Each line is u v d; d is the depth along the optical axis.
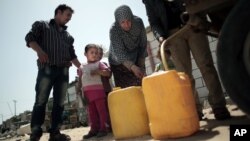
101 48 3.67
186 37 2.71
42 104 3.26
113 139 2.72
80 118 10.58
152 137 2.23
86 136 3.50
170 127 1.93
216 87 2.59
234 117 2.50
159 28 2.67
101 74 3.37
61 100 3.52
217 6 1.80
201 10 1.83
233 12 1.45
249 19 1.39
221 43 1.49
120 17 2.85
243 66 1.41
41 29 3.32
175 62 2.79
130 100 2.49
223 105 2.55
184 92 1.97
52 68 3.38
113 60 3.39
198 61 2.68
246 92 1.41
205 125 2.35
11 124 27.48
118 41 3.00
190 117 1.96
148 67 7.18
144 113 2.49
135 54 3.19
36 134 3.18
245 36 1.40
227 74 1.47
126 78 3.34
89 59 3.54
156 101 1.98
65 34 3.66
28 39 3.22
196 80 6.07
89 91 3.40
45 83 3.30
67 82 3.61
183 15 2.15
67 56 3.57
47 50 3.36
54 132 3.45
